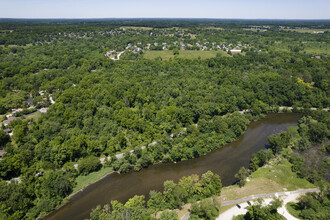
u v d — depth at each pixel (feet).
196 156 369.91
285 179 302.66
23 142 349.61
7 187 254.06
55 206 270.67
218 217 239.50
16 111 443.32
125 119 412.77
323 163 320.29
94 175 322.34
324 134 386.32
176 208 256.32
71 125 401.90
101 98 485.56
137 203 255.09
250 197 271.49
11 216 236.22
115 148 369.30
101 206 270.67
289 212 245.65
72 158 341.62
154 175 328.08
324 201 254.88
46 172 301.02
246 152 384.06
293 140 395.96
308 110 486.38
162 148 359.25
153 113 453.17
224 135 416.46
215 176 284.61
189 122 444.96
